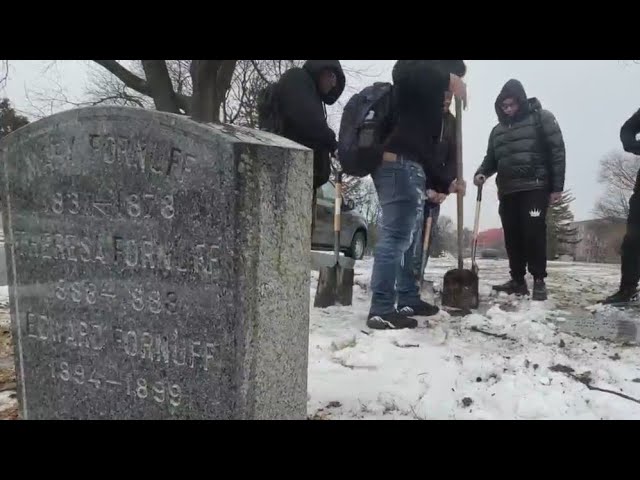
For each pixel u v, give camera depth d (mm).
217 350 1887
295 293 2055
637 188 5492
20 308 2357
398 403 2811
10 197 2314
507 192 5754
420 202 4305
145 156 1966
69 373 2252
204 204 1855
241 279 1818
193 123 1863
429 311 4938
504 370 3248
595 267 11867
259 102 4309
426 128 4133
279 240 1937
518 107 5559
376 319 4324
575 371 3260
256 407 1917
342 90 4480
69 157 2145
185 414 1981
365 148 4117
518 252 6039
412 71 3971
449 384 3039
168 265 1958
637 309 5371
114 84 17062
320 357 3559
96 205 2100
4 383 3229
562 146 5484
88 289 2160
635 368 3314
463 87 4266
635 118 5441
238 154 1778
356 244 11773
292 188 1962
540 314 4945
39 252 2273
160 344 2010
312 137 3908
